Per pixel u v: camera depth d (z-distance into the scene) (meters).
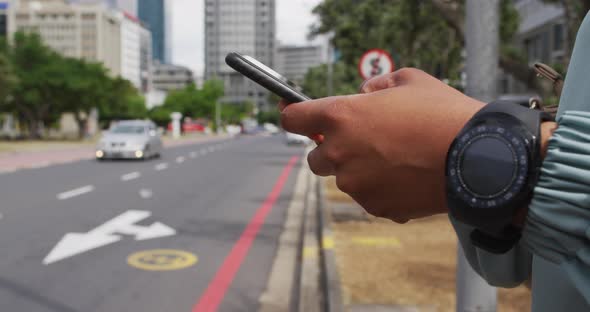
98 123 78.44
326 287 4.64
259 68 0.74
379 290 4.52
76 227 7.79
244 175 16.48
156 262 5.98
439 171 0.56
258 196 11.70
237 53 0.78
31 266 5.71
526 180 0.51
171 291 5.00
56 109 51.75
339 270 5.14
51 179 14.45
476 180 0.53
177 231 7.70
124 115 78.94
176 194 11.74
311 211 9.05
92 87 48.50
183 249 6.62
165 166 19.55
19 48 45.47
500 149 0.53
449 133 0.56
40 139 53.28
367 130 0.59
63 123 103.50
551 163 0.51
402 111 0.59
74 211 9.18
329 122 0.62
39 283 5.15
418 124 0.58
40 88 46.47
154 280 5.32
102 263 5.89
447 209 0.58
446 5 6.74
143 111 88.81
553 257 0.52
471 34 2.94
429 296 4.36
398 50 14.70
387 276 4.95
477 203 0.53
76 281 5.24
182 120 100.44
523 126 0.53
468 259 0.70
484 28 2.91
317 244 6.50
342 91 22.75
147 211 9.37
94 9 167.50
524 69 7.17
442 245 6.27
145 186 13.08
